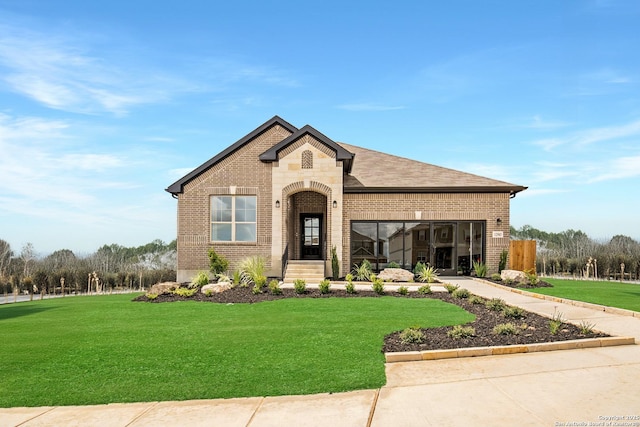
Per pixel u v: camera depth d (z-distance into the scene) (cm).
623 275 2483
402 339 877
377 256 2134
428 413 555
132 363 780
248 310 1285
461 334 892
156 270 3056
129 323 1129
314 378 686
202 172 2144
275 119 2134
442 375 693
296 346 859
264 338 927
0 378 716
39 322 1177
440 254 2133
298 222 2302
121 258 4025
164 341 925
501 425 517
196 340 926
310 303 1375
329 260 2067
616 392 605
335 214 2061
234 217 2134
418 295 1552
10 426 549
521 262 2056
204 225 2133
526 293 1559
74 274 2745
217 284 1727
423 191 2114
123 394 646
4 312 1414
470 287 1773
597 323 1038
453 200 2123
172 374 721
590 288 1750
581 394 601
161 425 544
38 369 755
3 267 3594
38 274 2720
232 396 630
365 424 531
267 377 696
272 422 544
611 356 776
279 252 2073
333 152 2072
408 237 2134
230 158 2139
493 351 801
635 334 923
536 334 910
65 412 591
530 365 732
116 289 2856
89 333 1015
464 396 605
